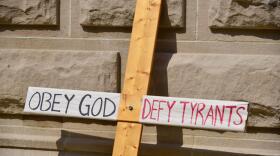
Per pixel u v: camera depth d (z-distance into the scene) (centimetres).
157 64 271
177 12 268
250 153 264
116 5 272
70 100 260
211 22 267
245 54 267
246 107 244
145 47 261
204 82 266
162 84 270
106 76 274
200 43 270
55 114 260
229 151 266
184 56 269
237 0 263
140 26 263
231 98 265
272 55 265
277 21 262
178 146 270
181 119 249
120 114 255
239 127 243
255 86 263
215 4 266
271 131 266
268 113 264
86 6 274
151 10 264
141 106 254
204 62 267
